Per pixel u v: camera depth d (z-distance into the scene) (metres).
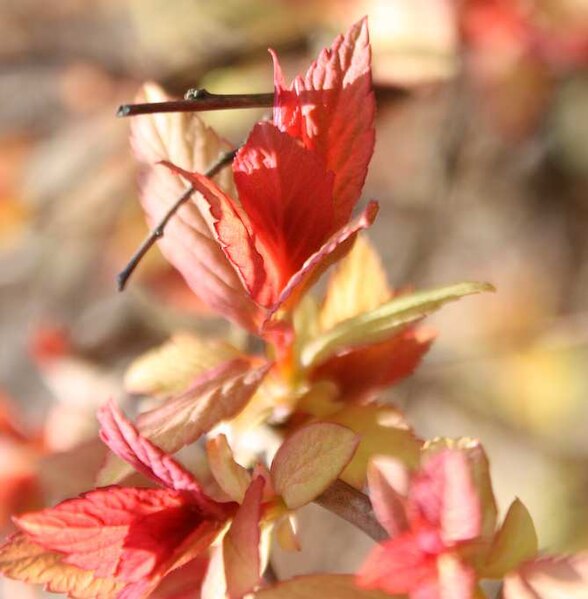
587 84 0.49
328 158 0.26
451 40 0.38
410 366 0.28
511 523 0.25
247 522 0.25
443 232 0.55
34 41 0.50
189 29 0.44
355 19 0.39
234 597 0.24
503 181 0.55
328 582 0.24
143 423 0.26
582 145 0.54
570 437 0.58
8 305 0.58
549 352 0.58
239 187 0.26
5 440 0.32
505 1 0.40
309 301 0.29
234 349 0.29
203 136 0.28
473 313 0.60
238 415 0.28
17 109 0.50
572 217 0.59
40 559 0.25
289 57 0.42
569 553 0.24
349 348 0.27
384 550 0.24
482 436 0.59
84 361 0.38
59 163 0.43
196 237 0.28
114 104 0.45
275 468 0.26
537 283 0.60
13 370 0.62
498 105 0.45
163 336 0.41
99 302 0.49
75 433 0.35
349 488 0.26
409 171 0.52
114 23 0.50
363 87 0.26
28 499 0.31
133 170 0.42
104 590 0.25
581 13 0.41
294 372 0.28
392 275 0.53
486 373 0.59
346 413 0.27
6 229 0.44
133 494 0.25
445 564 0.24
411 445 0.27
